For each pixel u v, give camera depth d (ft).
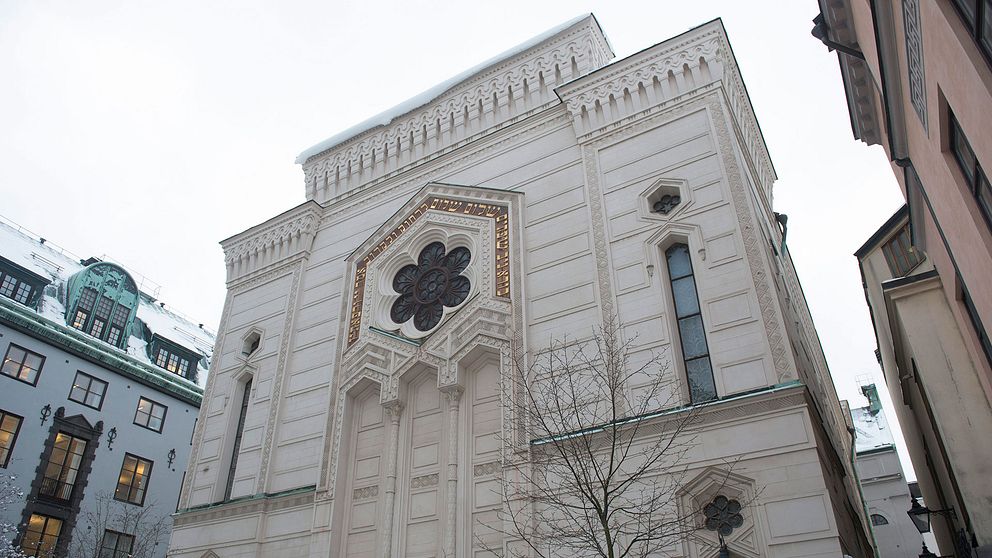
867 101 58.13
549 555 55.62
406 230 88.12
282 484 79.25
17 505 107.34
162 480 132.36
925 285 55.93
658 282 65.36
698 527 50.34
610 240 70.69
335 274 93.35
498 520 62.85
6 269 127.85
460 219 83.51
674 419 57.26
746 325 59.41
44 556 106.32
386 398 75.56
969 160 34.01
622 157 75.56
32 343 119.14
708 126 71.77
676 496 54.54
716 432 55.52
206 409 93.81
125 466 126.41
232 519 79.41
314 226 100.58
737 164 67.77
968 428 49.75
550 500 55.52
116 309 143.23
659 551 53.11
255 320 97.25
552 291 71.36
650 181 71.92
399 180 96.22
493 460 66.28
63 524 112.78
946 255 48.80
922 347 54.03
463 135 93.09
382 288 85.30
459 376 71.61
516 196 80.23
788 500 50.60
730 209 65.51
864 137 62.44
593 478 58.08
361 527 71.41
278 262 100.37
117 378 131.13
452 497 65.92
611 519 55.57
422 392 75.87
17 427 111.86
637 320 64.49
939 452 63.93
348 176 103.09
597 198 74.38
